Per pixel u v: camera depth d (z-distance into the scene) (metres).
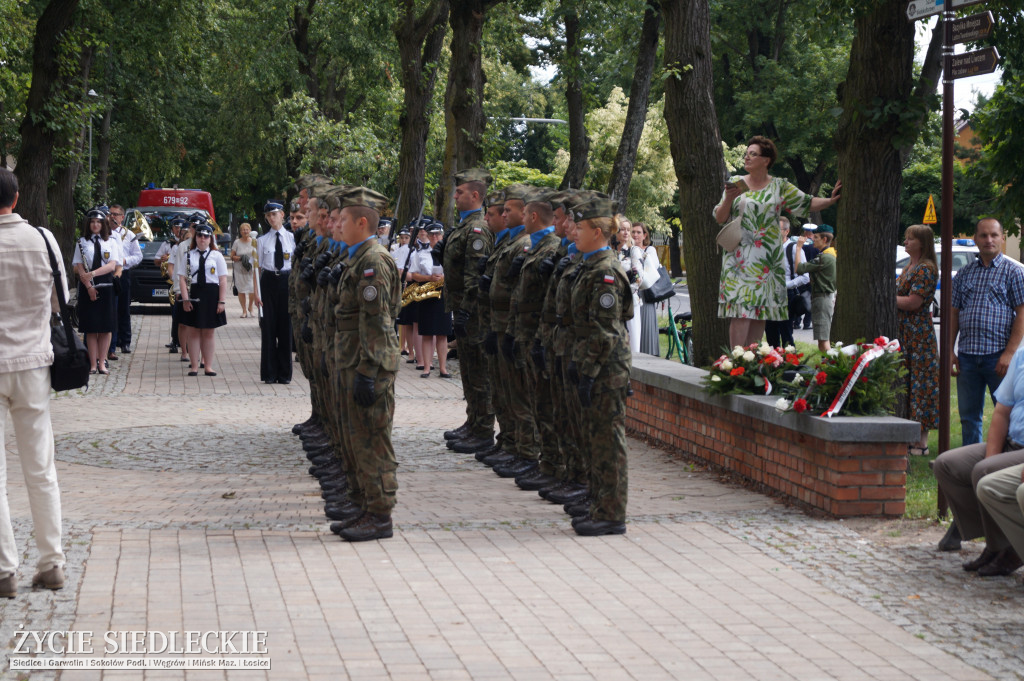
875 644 5.21
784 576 6.36
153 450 10.74
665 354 19.25
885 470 7.77
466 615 5.58
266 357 15.74
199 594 5.87
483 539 7.24
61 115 19.53
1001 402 6.46
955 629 5.43
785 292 9.55
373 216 7.27
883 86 9.82
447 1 22.27
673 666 4.89
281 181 44.00
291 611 5.61
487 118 22.16
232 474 9.66
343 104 37.72
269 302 15.67
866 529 7.48
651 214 38.19
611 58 23.58
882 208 10.04
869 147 9.95
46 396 5.94
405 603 5.77
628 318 7.35
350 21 28.39
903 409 10.49
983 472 6.25
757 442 8.95
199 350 16.88
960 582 6.24
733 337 9.73
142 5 25.05
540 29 26.22
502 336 9.57
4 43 23.14
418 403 14.26
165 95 34.69
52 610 5.56
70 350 6.01
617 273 7.23
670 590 6.06
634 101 20.58
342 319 7.23
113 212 18.52
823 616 5.62
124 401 13.93
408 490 9.03
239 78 36.62
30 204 19.56
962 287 9.77
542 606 5.75
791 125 35.94
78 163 24.45
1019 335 9.51
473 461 10.45
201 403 13.93
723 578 6.31
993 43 12.36
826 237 15.48
